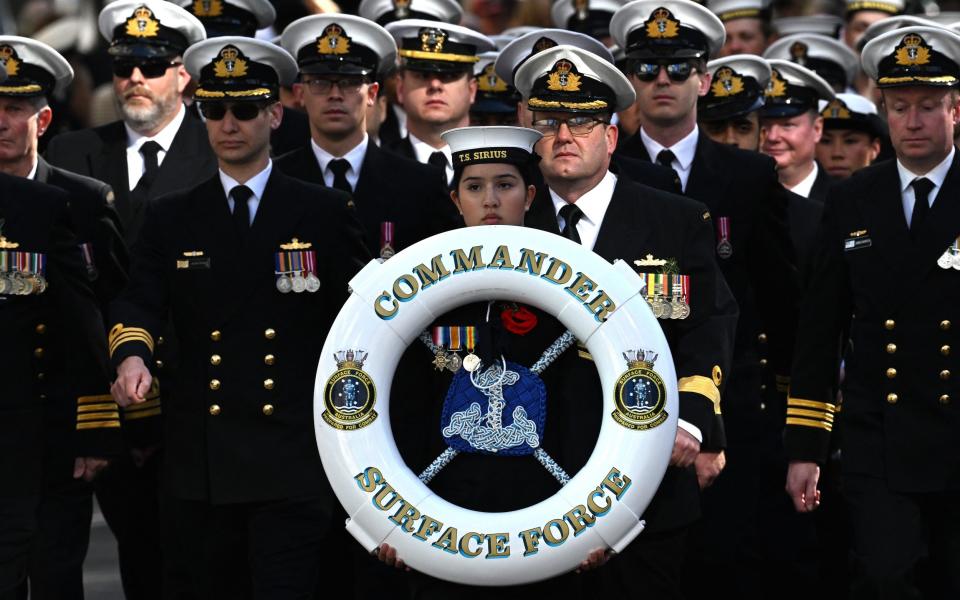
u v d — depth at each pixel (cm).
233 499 2703
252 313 2739
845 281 2706
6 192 2814
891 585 2559
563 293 2378
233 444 2712
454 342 2408
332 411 2370
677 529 2583
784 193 3128
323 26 3138
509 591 2383
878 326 2645
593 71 2577
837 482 3288
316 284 2741
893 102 2641
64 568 2831
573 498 2331
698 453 2527
